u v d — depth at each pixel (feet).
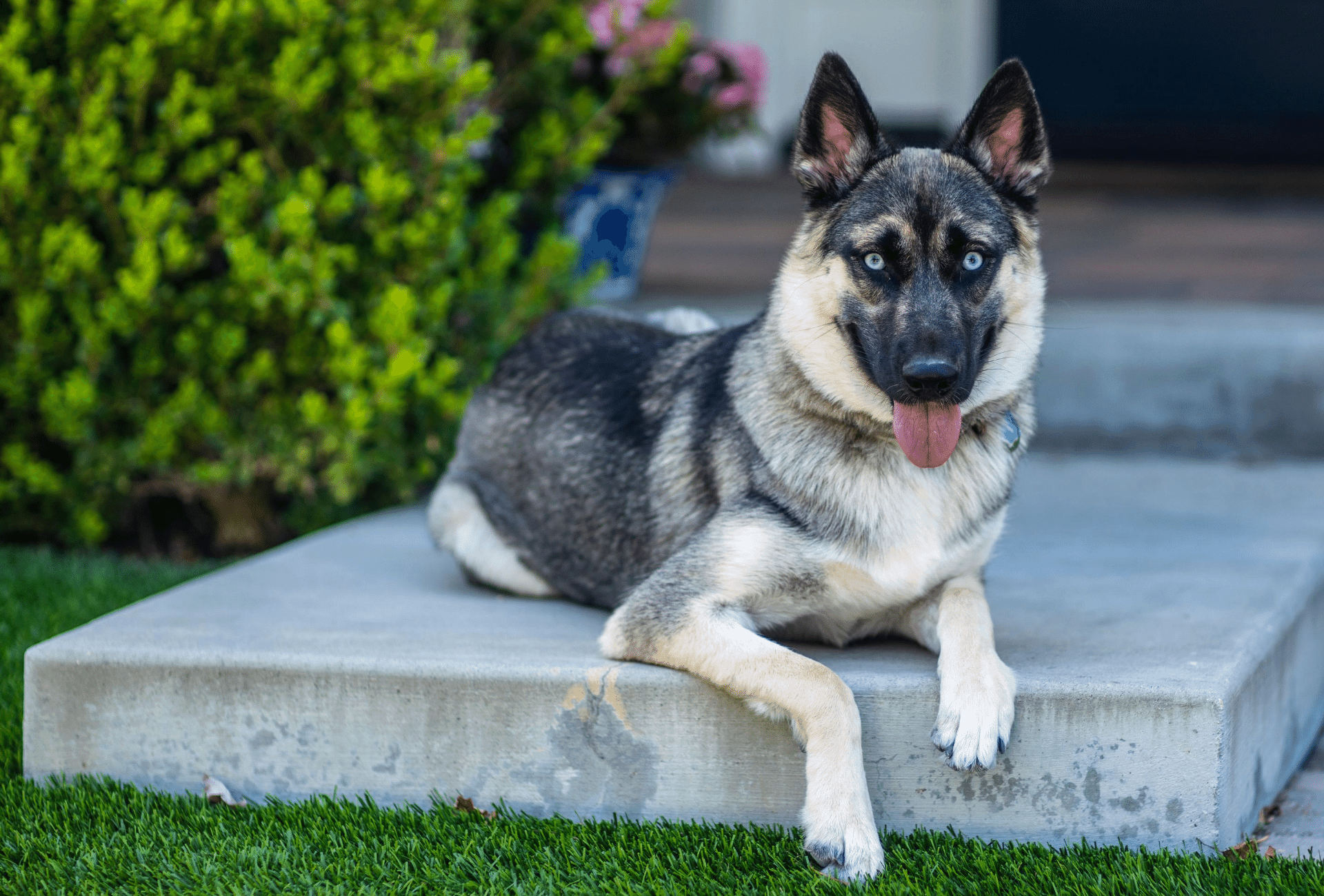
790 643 10.15
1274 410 17.40
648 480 10.53
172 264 13.62
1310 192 32.60
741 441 9.78
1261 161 36.17
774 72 37.29
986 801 8.93
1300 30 35.06
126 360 14.71
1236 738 8.97
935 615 9.60
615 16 17.92
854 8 36.47
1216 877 8.16
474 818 9.14
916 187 9.29
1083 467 17.26
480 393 12.54
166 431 14.14
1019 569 12.35
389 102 14.57
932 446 8.93
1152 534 13.75
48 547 15.52
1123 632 10.14
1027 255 9.68
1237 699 8.93
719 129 20.90
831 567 9.32
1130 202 31.30
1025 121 9.67
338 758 9.56
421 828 9.04
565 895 8.11
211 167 13.96
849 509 9.27
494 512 11.80
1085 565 12.46
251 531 15.90
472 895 8.14
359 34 14.20
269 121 14.53
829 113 9.69
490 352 15.53
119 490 14.78
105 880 8.32
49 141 13.70
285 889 8.20
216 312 14.44
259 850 8.62
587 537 11.00
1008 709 8.54
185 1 13.20
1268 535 13.66
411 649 9.76
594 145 17.20
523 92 17.74
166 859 8.56
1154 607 10.93
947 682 8.66
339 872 8.37
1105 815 8.83
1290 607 10.93
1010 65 9.55
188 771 9.73
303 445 14.56
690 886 8.13
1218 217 29.19
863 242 9.22
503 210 15.65
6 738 10.37
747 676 8.72
